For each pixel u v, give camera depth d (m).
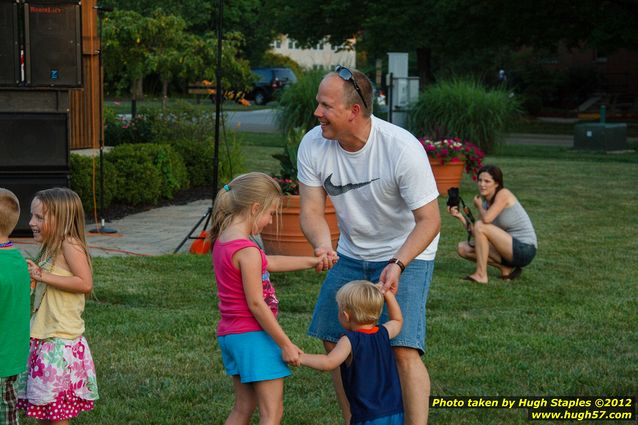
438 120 18.47
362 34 34.97
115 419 4.55
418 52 34.03
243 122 30.73
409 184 3.96
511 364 5.54
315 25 33.47
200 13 37.34
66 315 4.00
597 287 7.87
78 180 10.95
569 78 41.00
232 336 3.69
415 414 4.09
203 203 12.94
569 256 9.34
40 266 4.03
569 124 34.25
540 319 6.69
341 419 4.60
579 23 29.42
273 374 3.63
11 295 3.62
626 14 27.23
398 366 4.11
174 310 6.72
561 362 5.60
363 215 4.15
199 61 18.53
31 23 9.31
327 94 3.89
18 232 9.49
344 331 4.25
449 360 5.61
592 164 19.12
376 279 4.20
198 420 4.57
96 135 13.12
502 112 18.36
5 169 9.38
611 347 5.96
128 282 7.54
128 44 18.61
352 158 4.05
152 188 12.29
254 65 50.56
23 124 9.41
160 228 10.62
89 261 4.07
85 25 12.77
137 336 6.00
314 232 4.17
